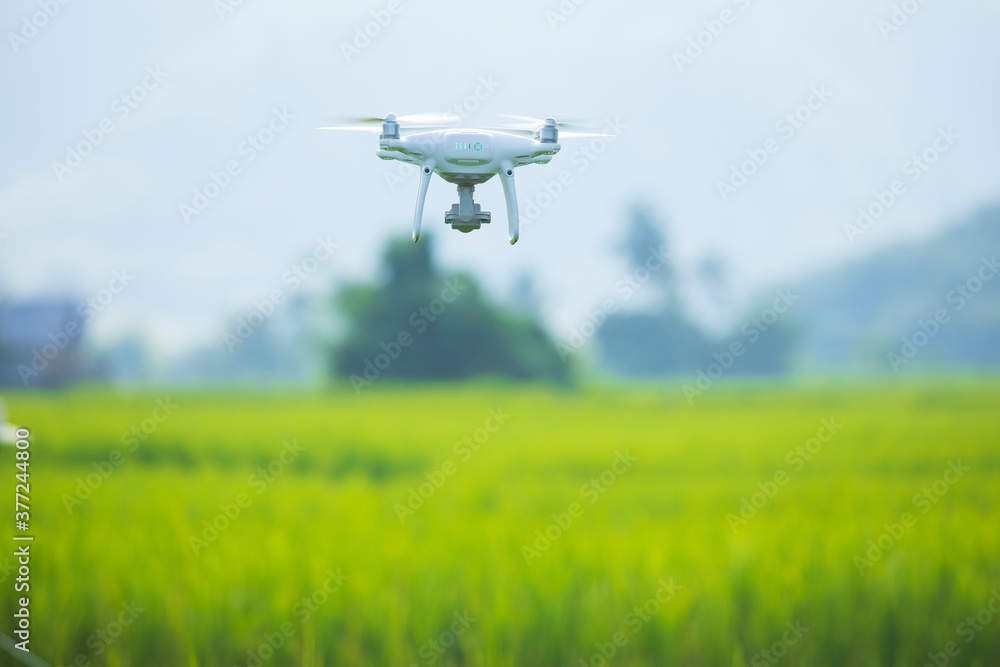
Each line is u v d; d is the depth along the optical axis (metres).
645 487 38.12
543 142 8.14
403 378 143.12
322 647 19.73
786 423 68.88
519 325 150.50
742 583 21.80
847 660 20.11
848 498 32.41
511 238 8.10
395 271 147.25
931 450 49.22
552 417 78.00
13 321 134.75
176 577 21.86
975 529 25.33
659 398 104.75
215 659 19.64
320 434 58.22
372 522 27.34
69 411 68.50
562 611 20.30
